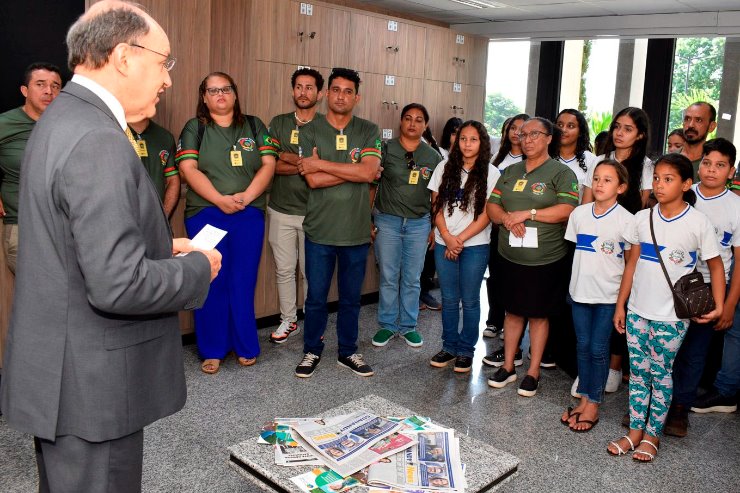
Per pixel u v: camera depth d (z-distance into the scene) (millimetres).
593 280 3129
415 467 1988
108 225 1229
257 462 2029
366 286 5465
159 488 2570
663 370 2914
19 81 3719
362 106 5293
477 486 1939
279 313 4844
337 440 2113
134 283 1247
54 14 3791
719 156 3174
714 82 5992
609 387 3760
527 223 3498
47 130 1312
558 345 4125
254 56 4441
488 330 4750
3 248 3379
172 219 4098
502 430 3232
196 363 3979
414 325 4520
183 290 1361
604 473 2830
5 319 3453
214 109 3672
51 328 1330
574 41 6805
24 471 2652
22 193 1349
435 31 5777
